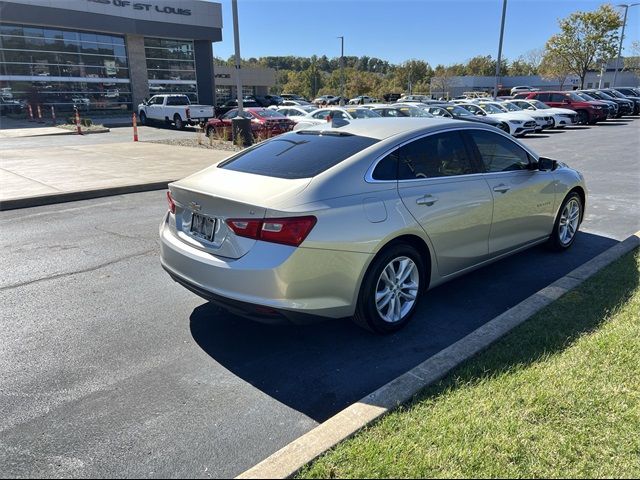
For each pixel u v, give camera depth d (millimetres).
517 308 4020
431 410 2768
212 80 41844
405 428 2627
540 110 24609
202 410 2973
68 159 13992
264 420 2885
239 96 17766
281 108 23000
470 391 2934
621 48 43156
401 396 2885
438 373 3113
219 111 34812
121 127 29453
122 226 7180
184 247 3662
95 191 9242
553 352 3348
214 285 3389
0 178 10492
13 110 31281
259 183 3510
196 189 3586
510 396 2869
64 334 3922
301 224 3168
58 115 33281
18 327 4035
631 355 3262
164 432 2773
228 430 2795
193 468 2506
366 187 3562
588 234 6574
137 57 36844
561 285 4445
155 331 3982
